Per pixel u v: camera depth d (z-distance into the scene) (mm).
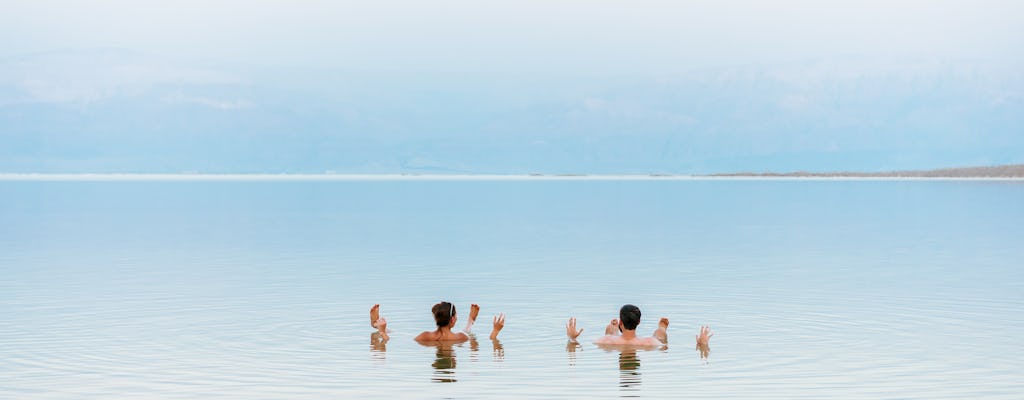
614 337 14148
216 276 22141
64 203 64312
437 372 12273
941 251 27891
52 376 12062
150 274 22547
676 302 17984
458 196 80688
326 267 24062
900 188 101625
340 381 11812
